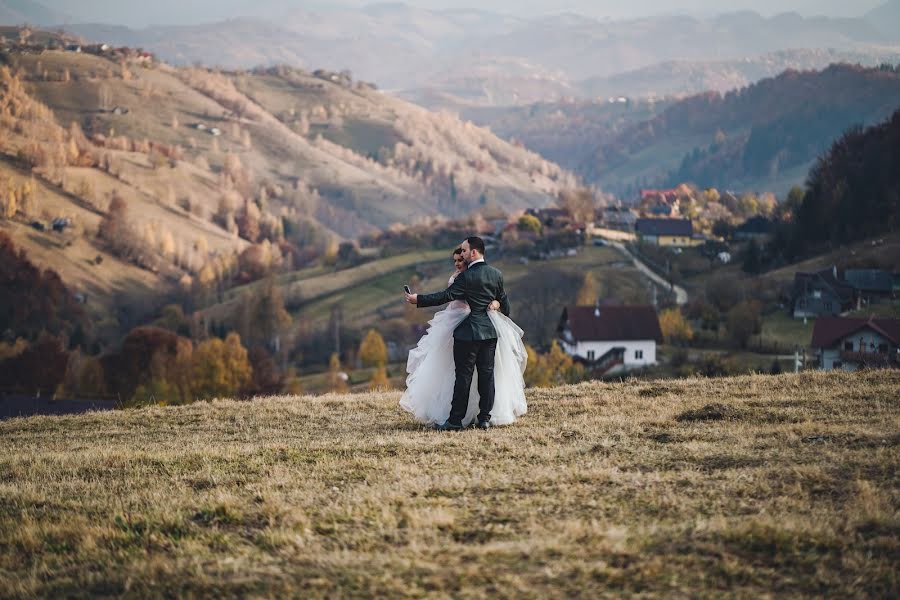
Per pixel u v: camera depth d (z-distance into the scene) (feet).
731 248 547.90
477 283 39.11
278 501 26.66
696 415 39.24
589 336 287.89
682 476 27.73
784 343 271.69
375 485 28.50
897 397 41.52
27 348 323.16
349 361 374.84
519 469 29.96
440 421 39.96
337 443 36.29
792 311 326.85
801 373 51.70
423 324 428.56
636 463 30.14
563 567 20.25
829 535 21.67
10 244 520.42
